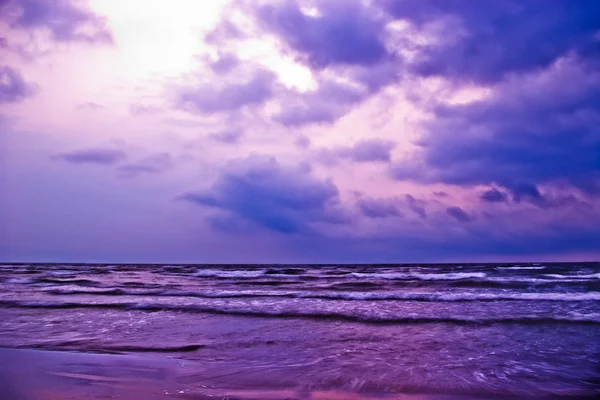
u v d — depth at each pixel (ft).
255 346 24.59
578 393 16.33
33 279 80.23
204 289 59.62
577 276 78.13
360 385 17.28
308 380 17.94
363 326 30.68
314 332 28.60
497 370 19.44
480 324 30.73
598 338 25.95
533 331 28.22
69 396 15.65
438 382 17.67
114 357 22.13
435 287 61.62
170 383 17.43
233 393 16.12
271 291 54.24
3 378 18.19
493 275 83.15
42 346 24.91
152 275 97.76
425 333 28.02
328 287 63.16
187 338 26.91
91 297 49.14
